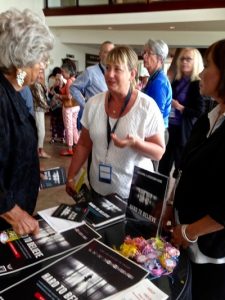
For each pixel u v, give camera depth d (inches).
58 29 348.5
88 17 295.9
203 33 274.5
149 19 251.1
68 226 41.1
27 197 45.3
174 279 33.3
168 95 94.5
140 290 30.3
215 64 37.6
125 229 42.2
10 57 36.9
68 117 175.6
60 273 32.0
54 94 207.3
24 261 33.9
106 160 54.4
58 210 45.0
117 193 54.8
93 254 35.2
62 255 35.3
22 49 36.4
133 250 35.6
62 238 38.4
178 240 39.8
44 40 38.0
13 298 28.7
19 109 40.7
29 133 42.6
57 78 210.4
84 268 32.8
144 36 305.6
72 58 380.5
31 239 37.9
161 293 30.1
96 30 332.8
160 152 51.3
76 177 59.9
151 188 41.4
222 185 36.3
